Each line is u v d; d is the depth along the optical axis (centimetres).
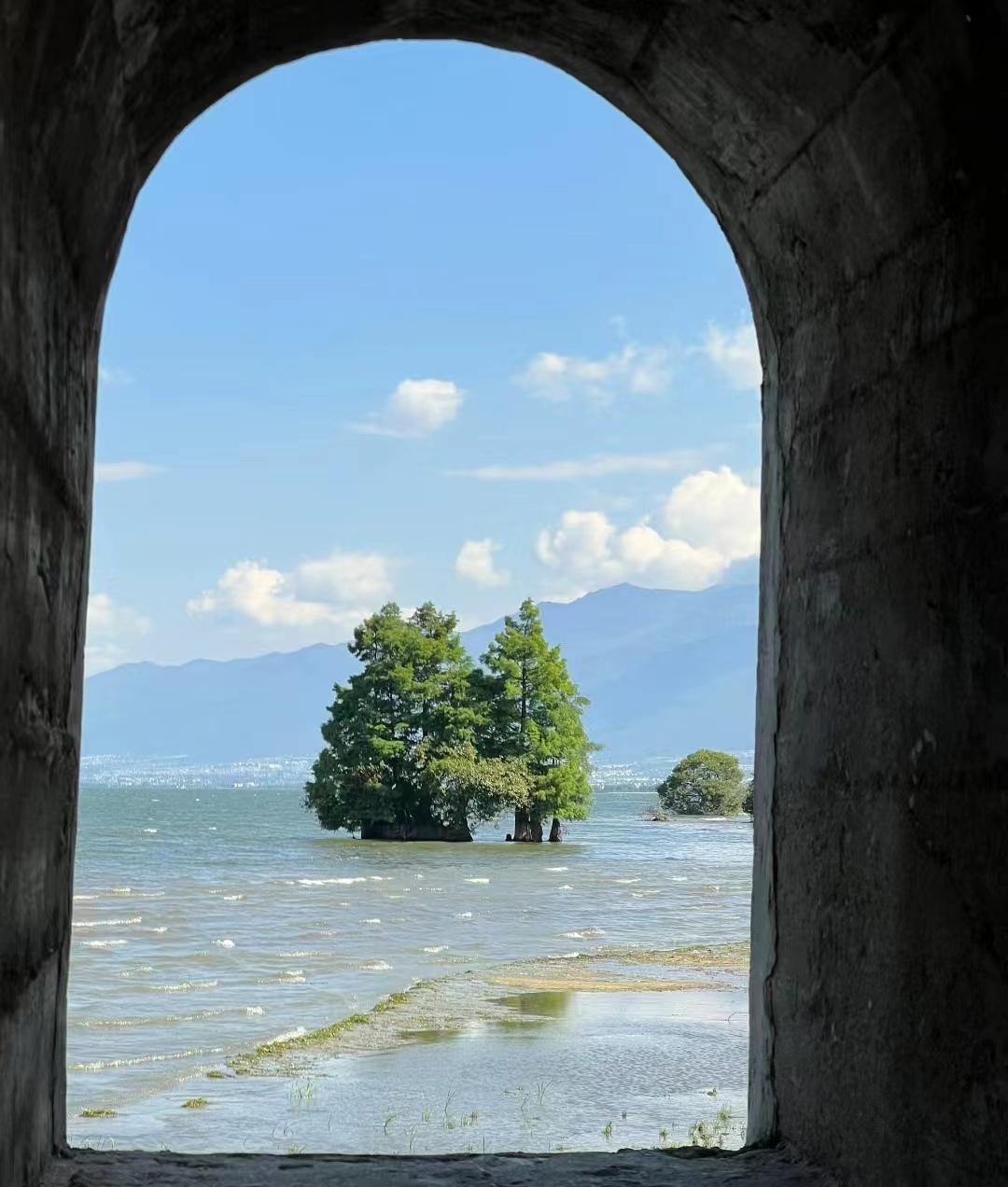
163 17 351
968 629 306
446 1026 1744
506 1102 1290
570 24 458
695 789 12700
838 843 390
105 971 2412
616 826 10719
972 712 303
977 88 296
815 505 422
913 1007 331
